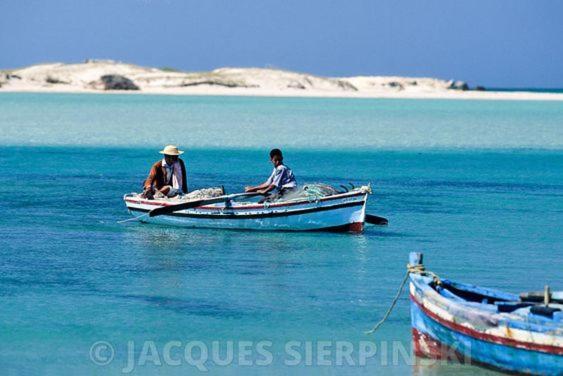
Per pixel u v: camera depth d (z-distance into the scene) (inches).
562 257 2080.5
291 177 2364.7
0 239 2217.0
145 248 2128.4
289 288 1766.7
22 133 5728.3
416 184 3449.8
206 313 1596.9
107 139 5369.1
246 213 2341.3
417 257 1401.3
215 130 6200.8
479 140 5639.8
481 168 4065.0
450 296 1353.3
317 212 2309.3
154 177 2470.5
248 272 1892.2
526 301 1348.4
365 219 2429.9
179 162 2484.0
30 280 1802.4
